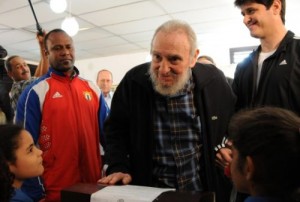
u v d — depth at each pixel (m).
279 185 0.55
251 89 1.35
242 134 0.57
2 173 0.71
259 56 1.38
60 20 3.94
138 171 1.09
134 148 1.10
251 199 0.58
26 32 4.48
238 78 1.44
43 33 2.03
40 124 1.43
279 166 0.54
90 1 3.34
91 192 0.79
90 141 1.52
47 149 1.41
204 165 1.07
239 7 1.34
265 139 0.54
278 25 1.29
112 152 1.11
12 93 2.20
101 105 1.67
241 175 0.60
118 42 5.40
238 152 0.59
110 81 3.80
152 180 1.06
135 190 0.80
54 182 1.39
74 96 1.52
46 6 3.41
